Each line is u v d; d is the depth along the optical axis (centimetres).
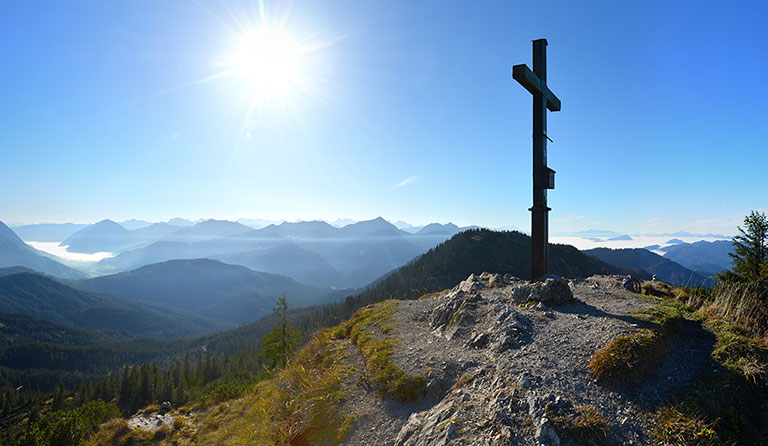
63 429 2186
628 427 467
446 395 653
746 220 1465
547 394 530
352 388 807
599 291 1111
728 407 471
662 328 659
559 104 1334
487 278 1382
